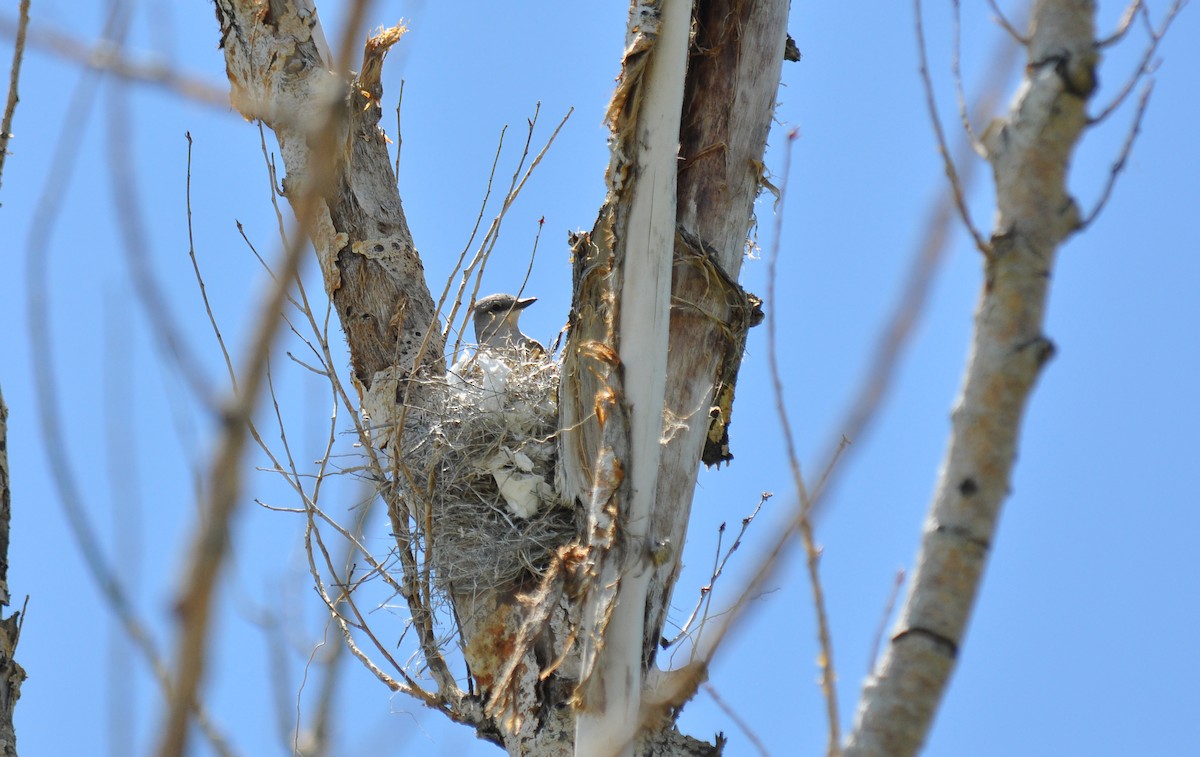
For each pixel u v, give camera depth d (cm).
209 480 391
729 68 1163
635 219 1055
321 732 603
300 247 416
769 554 550
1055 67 563
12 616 938
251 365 402
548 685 1113
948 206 520
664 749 1016
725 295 1128
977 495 532
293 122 677
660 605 1027
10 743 899
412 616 1188
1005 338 544
